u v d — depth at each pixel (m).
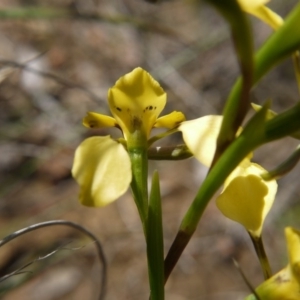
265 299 0.14
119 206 0.49
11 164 0.49
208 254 0.47
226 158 0.13
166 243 0.47
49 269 0.44
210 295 0.43
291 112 0.12
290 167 0.14
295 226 0.47
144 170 0.15
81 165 0.13
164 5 0.68
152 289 0.14
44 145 0.50
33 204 0.48
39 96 0.54
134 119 0.15
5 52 0.59
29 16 0.29
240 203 0.14
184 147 0.15
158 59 0.61
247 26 0.11
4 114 0.52
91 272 0.44
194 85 0.58
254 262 0.46
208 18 0.67
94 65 0.61
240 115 0.13
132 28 0.63
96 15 0.32
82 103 0.54
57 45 0.62
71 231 0.46
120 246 0.46
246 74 0.12
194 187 0.52
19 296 0.42
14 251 0.43
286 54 0.12
